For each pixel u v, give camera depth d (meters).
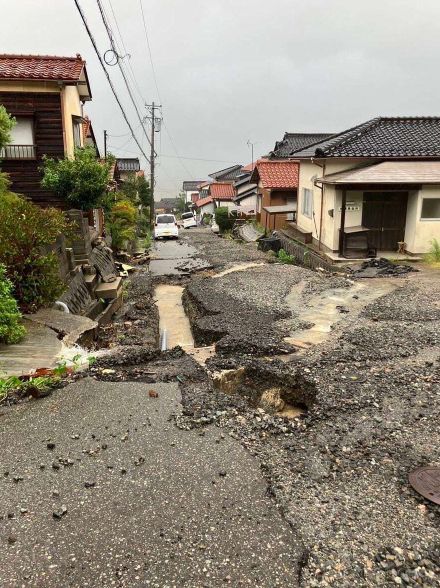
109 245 17.23
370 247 14.73
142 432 4.31
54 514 3.22
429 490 3.55
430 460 3.98
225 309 9.52
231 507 3.32
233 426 4.45
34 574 2.74
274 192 24.12
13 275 7.23
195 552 2.92
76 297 9.36
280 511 3.29
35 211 7.54
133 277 15.16
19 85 12.88
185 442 4.16
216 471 3.74
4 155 13.23
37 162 13.46
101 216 18.27
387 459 3.99
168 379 5.46
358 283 11.73
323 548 2.96
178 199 79.56
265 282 12.23
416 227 14.30
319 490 3.55
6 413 4.66
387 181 13.48
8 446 4.09
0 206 7.82
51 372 5.45
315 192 17.44
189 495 3.45
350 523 3.19
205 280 13.01
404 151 15.36
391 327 7.95
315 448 4.15
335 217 14.80
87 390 5.14
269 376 5.89
